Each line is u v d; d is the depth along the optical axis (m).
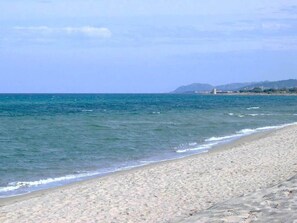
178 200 13.29
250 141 32.12
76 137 37.31
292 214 8.98
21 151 28.92
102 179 18.05
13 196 15.92
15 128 45.47
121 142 33.88
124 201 13.40
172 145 32.00
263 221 8.79
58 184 18.22
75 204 13.25
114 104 121.62
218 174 17.53
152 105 114.38
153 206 12.63
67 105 112.06
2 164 23.64
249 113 75.00
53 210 12.61
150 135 38.88
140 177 17.53
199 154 26.19
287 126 46.16
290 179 13.33
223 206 10.59
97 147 30.97
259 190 12.34
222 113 74.69
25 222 11.40
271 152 24.00
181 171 18.59
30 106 104.12
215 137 37.19
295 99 183.25
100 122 53.50
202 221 9.44
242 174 17.33
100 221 11.26
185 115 68.62
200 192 14.31
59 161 24.77
